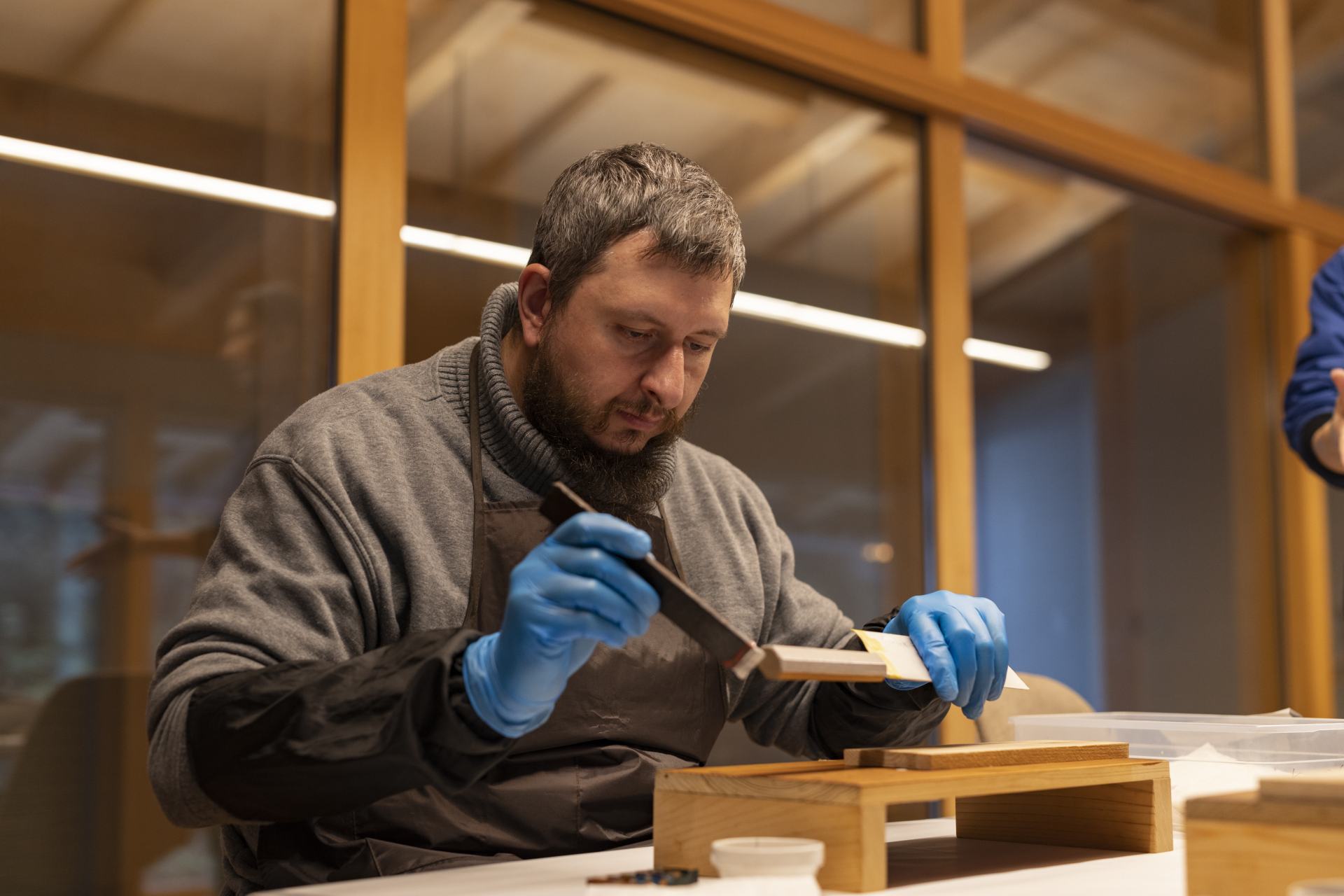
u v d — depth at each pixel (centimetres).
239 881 119
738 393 276
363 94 224
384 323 223
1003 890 78
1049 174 346
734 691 142
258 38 218
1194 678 363
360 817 111
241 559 114
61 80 200
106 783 196
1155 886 80
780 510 279
